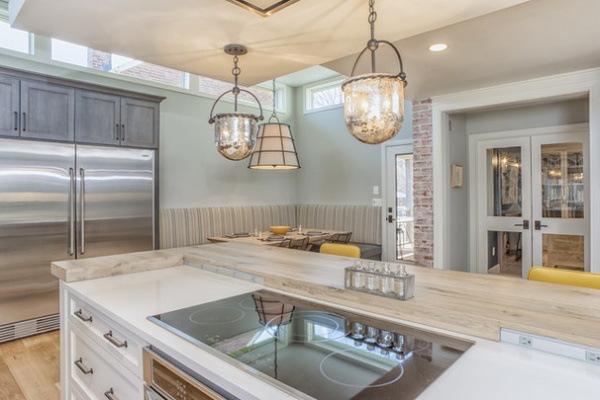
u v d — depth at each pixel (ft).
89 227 11.82
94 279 6.21
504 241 15.38
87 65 13.96
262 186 20.22
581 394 2.59
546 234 14.43
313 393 2.65
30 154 10.71
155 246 13.34
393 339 3.59
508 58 9.73
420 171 14.06
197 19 6.21
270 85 20.77
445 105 13.33
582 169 13.56
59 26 6.45
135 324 4.12
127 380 4.30
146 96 13.19
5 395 8.00
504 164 15.30
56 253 11.19
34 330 10.95
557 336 3.21
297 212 21.26
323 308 4.55
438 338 3.59
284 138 13.62
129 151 12.76
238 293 5.32
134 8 5.82
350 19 6.25
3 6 12.03
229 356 3.30
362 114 4.55
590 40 8.61
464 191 15.74
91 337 5.15
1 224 10.27
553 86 11.20
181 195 16.85
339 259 6.86
